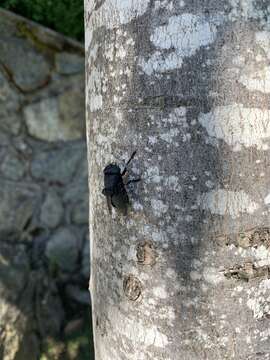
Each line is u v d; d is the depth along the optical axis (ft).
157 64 0.64
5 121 1.91
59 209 2.03
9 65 1.86
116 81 0.70
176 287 0.68
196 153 0.64
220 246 0.66
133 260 0.72
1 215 1.93
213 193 0.65
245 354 0.69
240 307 0.68
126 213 0.71
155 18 0.64
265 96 0.64
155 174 0.67
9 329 1.60
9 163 1.93
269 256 0.68
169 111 0.64
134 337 0.74
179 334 0.69
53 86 1.94
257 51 0.63
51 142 1.98
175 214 0.66
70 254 2.06
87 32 0.81
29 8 1.82
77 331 1.82
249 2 0.62
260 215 0.67
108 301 0.79
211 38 0.62
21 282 1.78
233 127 0.63
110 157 0.73
